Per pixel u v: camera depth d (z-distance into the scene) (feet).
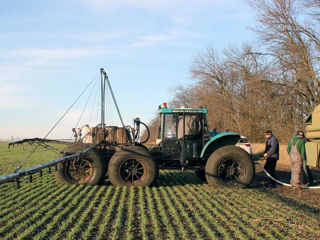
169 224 19.29
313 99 73.15
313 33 69.97
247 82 87.81
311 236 17.92
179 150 33.32
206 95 116.16
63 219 20.51
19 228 18.48
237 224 19.58
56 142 32.50
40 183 33.40
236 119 105.81
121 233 18.11
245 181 31.71
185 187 32.53
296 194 29.71
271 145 36.14
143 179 31.12
